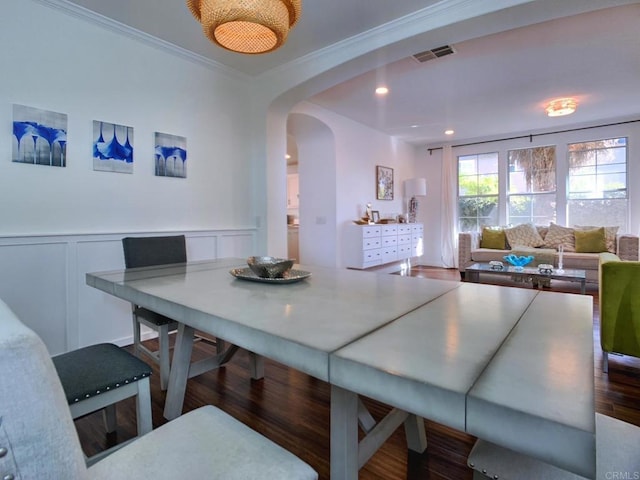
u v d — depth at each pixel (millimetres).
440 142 7000
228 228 3510
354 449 1077
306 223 5504
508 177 6391
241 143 3668
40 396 503
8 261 2242
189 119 3207
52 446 520
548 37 2924
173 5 2434
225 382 2195
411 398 629
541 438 509
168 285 1481
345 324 938
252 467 763
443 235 7059
